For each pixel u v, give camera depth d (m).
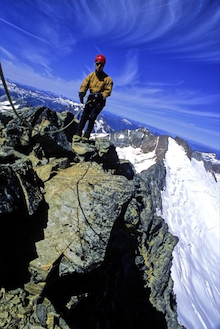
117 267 13.80
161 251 29.33
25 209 8.71
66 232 9.31
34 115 12.32
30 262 8.18
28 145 12.05
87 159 14.34
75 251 8.88
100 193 10.69
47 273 8.02
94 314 12.14
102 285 11.87
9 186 8.19
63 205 10.12
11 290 7.60
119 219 13.23
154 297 23.83
